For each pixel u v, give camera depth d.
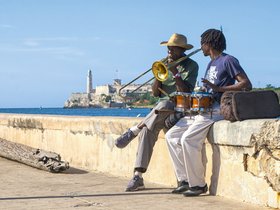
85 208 5.25
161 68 6.22
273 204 5.17
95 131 8.38
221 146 5.83
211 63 6.17
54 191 6.28
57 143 9.45
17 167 8.50
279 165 5.12
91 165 8.48
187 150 5.90
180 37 6.29
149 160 6.38
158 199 5.73
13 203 5.53
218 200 5.63
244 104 5.58
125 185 6.78
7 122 11.17
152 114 6.29
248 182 5.48
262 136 5.27
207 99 5.98
